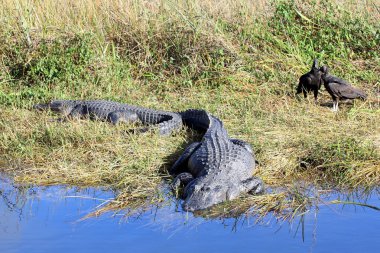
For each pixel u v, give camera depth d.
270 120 12.18
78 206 9.20
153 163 10.45
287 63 14.76
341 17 16.11
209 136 10.85
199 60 14.74
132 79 14.72
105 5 16.38
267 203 9.20
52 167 10.45
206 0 16.78
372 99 13.46
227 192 9.35
